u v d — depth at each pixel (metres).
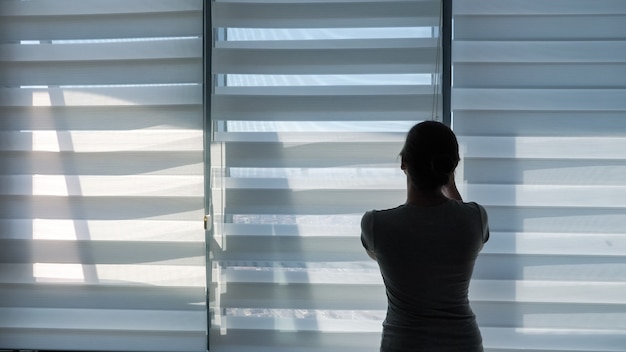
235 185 2.19
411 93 2.14
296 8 2.18
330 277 2.17
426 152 1.47
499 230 2.13
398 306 1.47
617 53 2.10
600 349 2.10
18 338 2.26
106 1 2.23
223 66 2.19
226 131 2.21
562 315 2.11
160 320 2.22
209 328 2.20
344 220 2.17
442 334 1.42
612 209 2.10
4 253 2.26
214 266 2.21
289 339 2.18
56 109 2.25
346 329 2.16
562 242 2.11
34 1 2.26
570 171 2.11
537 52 2.12
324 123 2.17
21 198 2.26
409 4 2.14
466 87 2.14
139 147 2.22
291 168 2.18
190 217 2.20
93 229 2.24
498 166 2.13
